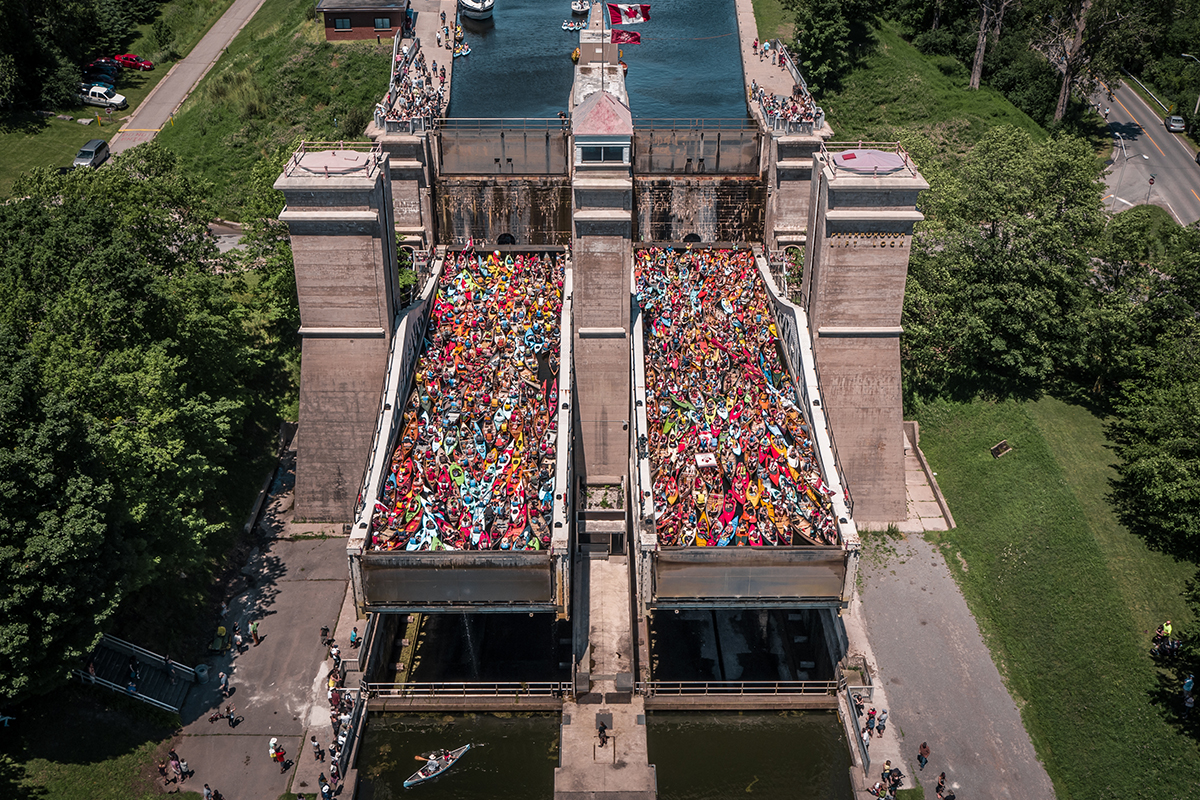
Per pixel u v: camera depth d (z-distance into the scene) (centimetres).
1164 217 12950
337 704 6594
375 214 7288
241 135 13188
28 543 5450
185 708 6675
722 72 14875
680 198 9919
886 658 7106
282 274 8888
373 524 6456
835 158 7400
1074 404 8988
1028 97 14575
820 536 6412
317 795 6159
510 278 8675
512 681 7056
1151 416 7938
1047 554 7606
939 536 8156
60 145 13100
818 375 7856
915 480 8725
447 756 6444
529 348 7900
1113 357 8738
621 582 7575
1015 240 8806
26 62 13612
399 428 7250
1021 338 8812
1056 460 8306
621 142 7169
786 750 6556
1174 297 8506
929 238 9175
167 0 16600
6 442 5681
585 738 6450
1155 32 14325
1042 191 9175
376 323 7706
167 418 6688
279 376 9194
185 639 7056
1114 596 7138
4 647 5378
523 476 6756
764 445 6944
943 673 7006
